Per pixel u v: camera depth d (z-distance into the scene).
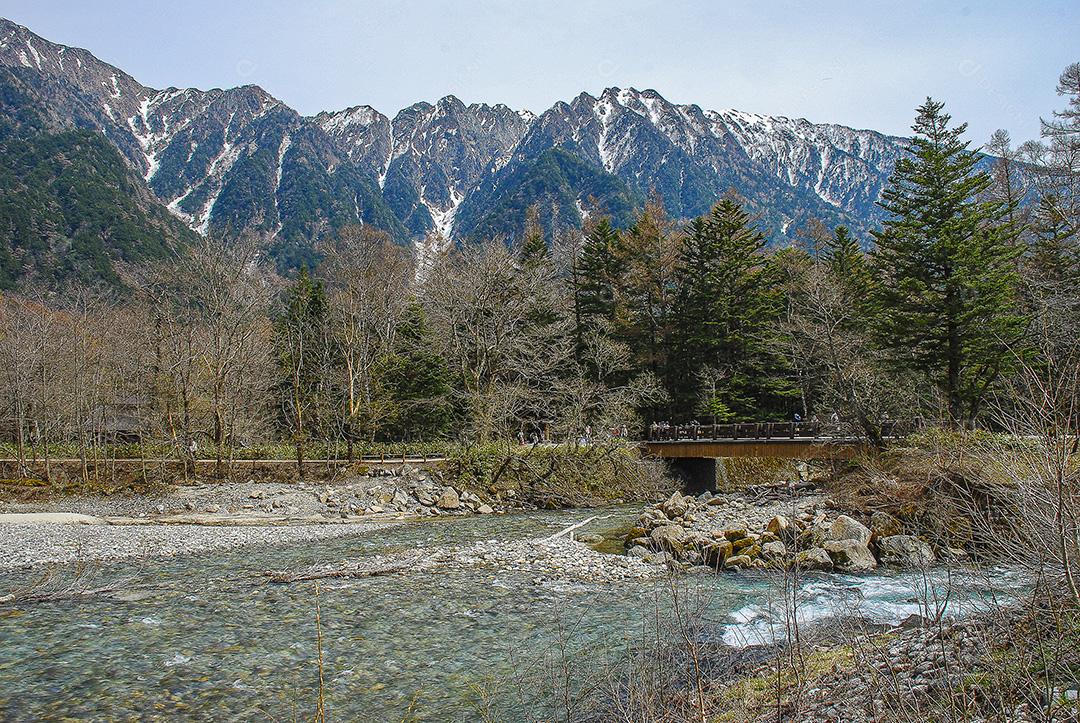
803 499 27.14
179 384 39.31
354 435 43.25
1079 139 34.88
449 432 48.91
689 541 21.00
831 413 31.81
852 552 18.55
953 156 36.19
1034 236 38.19
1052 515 6.48
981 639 8.43
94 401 36.97
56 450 41.84
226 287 39.28
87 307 43.59
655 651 9.67
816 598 15.25
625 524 29.05
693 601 14.98
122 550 22.33
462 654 12.16
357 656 12.09
